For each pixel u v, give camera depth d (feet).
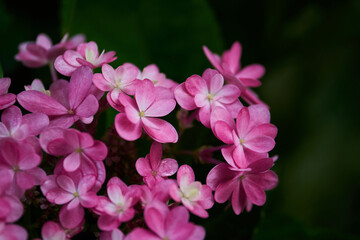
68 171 1.14
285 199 2.01
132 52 1.51
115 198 1.14
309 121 2.03
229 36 1.79
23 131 1.15
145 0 1.53
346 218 2.06
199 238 1.12
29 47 1.40
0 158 1.13
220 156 1.41
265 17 1.81
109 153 1.26
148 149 1.38
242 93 1.36
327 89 2.05
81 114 1.19
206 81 1.27
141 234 1.11
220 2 1.78
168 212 1.13
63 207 1.15
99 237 1.19
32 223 1.24
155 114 1.22
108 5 1.50
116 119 1.18
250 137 1.24
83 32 1.47
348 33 1.89
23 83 1.53
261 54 1.85
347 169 2.06
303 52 1.90
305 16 1.90
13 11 1.59
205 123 1.25
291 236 1.55
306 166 2.03
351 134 2.06
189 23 1.54
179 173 1.18
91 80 1.20
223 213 1.39
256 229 1.38
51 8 1.60
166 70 1.53
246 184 1.24
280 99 2.01
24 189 1.14
